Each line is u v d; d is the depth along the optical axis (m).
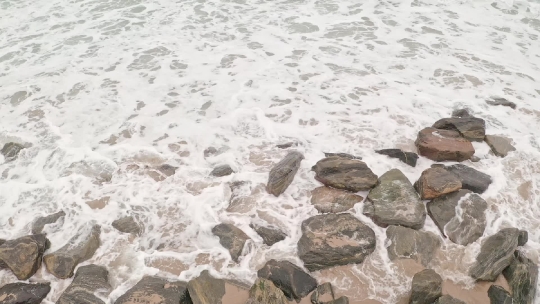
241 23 11.88
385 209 6.02
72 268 5.54
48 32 11.89
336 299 5.00
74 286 5.26
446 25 11.35
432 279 5.07
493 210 6.15
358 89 8.91
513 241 5.51
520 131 7.59
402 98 8.53
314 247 5.52
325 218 5.94
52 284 5.46
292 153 7.12
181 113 8.51
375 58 9.99
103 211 6.41
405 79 9.18
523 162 6.94
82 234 6.02
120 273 5.55
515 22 11.42
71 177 7.08
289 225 6.05
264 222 6.09
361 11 12.25
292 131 7.83
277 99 8.73
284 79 9.38
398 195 6.19
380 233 5.87
